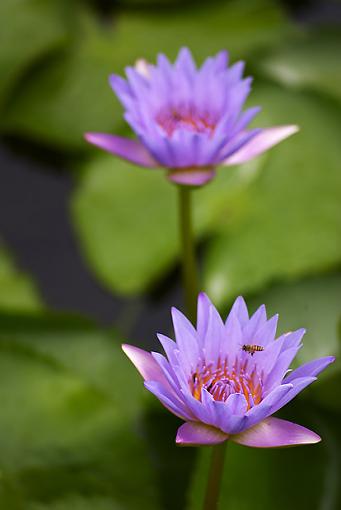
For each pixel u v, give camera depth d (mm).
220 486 1373
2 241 1711
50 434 1472
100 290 1672
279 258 1627
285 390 1241
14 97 1854
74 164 1825
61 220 1741
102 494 1444
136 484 1454
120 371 1523
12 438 1467
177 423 1502
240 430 1269
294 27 1986
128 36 1958
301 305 1534
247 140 1433
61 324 1548
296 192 1677
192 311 1557
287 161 1694
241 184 1684
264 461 1442
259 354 1282
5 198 1776
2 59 1842
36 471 1447
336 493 1429
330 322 1519
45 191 1794
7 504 1423
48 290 1669
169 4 2049
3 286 1624
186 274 1541
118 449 1470
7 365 1513
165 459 1479
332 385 1459
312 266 1620
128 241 1675
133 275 1652
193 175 1454
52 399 1494
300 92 1768
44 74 1877
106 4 2037
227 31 1969
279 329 1515
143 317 1647
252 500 1421
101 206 1706
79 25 1960
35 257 1699
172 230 1674
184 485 1466
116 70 1877
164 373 1270
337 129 1718
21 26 1887
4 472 1441
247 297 1547
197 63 1896
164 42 1946
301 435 1274
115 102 1835
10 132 1839
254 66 1835
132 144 1469
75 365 1521
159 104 1469
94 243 1676
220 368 1288
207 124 1465
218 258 1637
